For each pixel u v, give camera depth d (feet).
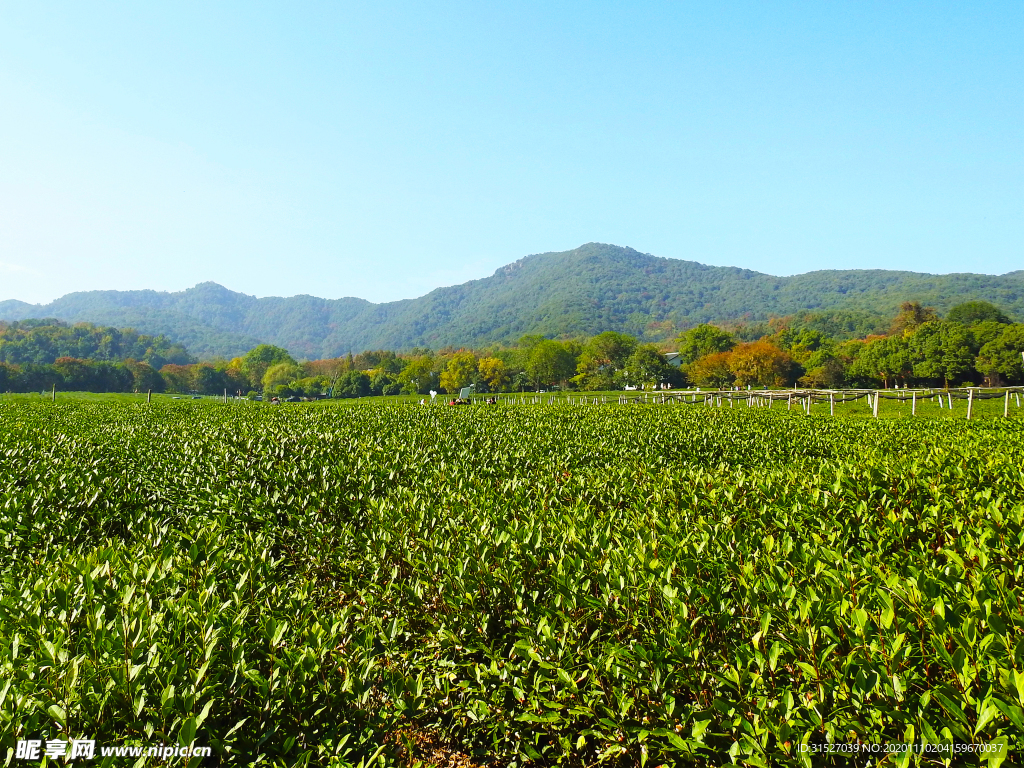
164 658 12.34
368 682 13.88
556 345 418.10
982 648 11.21
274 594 17.95
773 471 30.63
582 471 35.73
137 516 31.50
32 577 18.28
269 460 38.01
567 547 19.03
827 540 19.44
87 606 14.58
